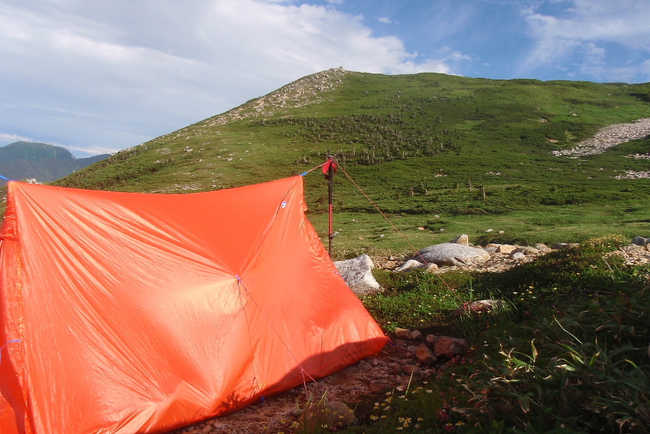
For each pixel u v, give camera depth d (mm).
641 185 45438
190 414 5320
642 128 86250
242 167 84188
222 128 119188
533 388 3453
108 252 5738
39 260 5344
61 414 4789
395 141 92312
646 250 10344
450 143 87250
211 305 6008
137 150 112188
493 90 124188
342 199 52312
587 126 92500
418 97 125812
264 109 134250
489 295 9250
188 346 5621
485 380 3750
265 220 7223
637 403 2793
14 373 4871
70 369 5000
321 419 4680
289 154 90812
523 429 3160
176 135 124812
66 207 5770
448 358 6609
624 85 126312
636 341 4090
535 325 5664
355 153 87562
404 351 7406
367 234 27844
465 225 28312
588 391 3217
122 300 5512
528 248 15086
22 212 5441
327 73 163875
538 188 44531
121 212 6125
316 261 7531
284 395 6156
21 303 5105
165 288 5805
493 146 84250
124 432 4914
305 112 123938
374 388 5980
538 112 104125
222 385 5594
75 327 5211
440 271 12812
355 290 11336
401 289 11211
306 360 6492
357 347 7016
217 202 7301
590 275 8109
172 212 6590
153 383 5254
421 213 39062
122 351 5285
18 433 4684
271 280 6715
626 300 4285
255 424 5301
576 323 4391
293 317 6680
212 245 6496
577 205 35281
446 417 4055
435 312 8805
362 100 130875
